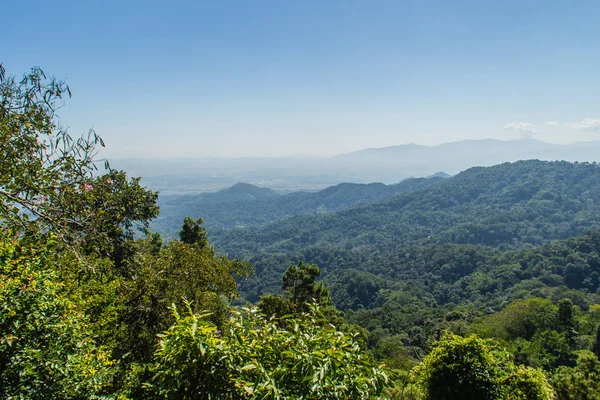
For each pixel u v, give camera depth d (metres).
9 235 3.50
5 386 2.70
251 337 2.89
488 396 5.47
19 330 2.86
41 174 4.00
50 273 3.50
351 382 2.63
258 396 2.40
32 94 4.39
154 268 8.08
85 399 3.12
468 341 5.91
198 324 2.69
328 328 2.97
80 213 4.39
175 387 2.59
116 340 6.25
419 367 6.28
